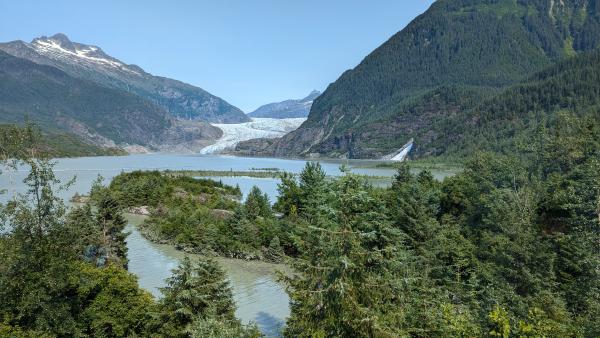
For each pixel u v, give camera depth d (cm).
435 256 3966
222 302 2831
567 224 4322
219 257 5700
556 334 1972
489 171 5994
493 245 4078
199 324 2425
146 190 9044
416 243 4519
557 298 2966
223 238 5812
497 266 3606
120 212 4450
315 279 1767
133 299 2859
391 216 4756
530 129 17038
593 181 3959
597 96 19150
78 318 2641
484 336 2095
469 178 6103
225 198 9212
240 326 2738
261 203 7281
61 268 2469
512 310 2711
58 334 2505
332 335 1642
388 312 1786
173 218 6725
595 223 3622
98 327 2705
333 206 1903
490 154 6825
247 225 6009
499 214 4450
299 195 7069
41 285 2392
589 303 2891
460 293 3356
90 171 18525
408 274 2580
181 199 8638
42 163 2528
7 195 8875
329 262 1709
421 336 2119
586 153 5762
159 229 6519
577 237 3678
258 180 16025
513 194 4791
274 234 5853
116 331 2717
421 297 2430
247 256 5609
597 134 5981
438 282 3744
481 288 3538
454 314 2286
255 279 4856
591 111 16038
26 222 2439
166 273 4812
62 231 2602
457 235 4562
